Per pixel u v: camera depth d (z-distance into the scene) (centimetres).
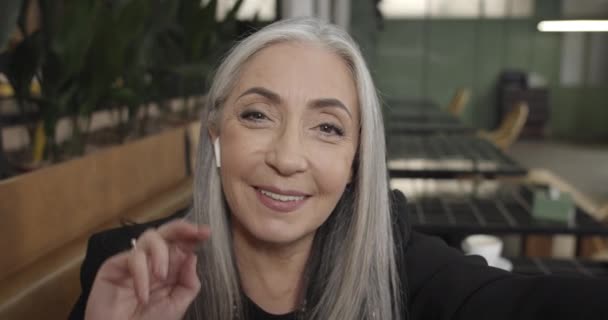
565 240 211
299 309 67
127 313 50
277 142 56
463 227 154
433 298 61
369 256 65
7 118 126
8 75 108
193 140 170
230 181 59
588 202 275
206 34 179
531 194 192
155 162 139
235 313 67
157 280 51
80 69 112
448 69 854
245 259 67
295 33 59
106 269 49
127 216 116
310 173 57
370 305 65
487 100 861
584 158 705
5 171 98
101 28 115
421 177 216
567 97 862
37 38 107
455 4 838
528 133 841
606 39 838
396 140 295
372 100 61
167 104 189
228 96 59
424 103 513
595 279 50
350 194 66
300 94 56
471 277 60
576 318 47
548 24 278
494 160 238
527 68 852
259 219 58
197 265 67
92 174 108
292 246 66
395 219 72
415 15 841
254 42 59
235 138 58
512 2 833
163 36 175
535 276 54
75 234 101
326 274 66
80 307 73
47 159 114
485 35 843
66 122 132
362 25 476
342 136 59
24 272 83
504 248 211
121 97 128
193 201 68
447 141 292
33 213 89
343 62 60
